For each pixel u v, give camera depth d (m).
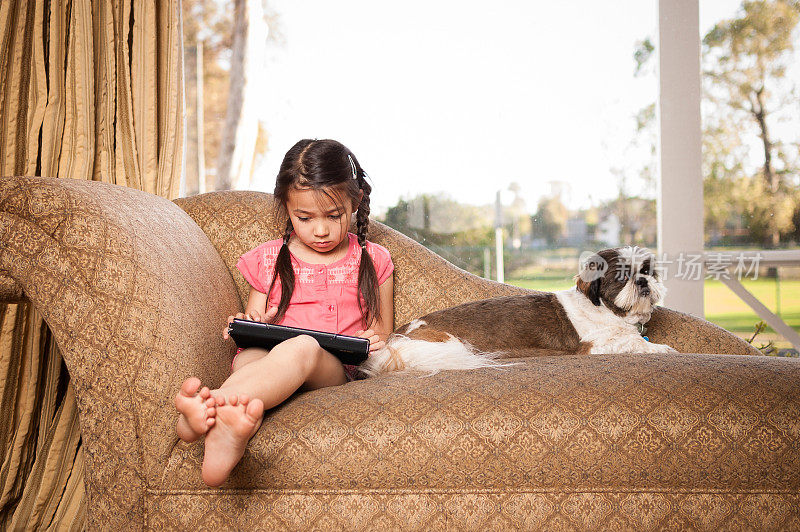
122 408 1.36
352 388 1.48
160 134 2.66
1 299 1.44
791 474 1.31
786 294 3.25
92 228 1.42
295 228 1.91
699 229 3.29
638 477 1.31
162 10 2.66
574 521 1.31
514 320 2.10
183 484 1.33
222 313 1.83
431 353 1.82
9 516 2.16
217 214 2.30
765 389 1.37
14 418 2.21
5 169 2.44
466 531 1.31
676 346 2.11
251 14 4.00
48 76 2.51
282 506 1.32
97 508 1.35
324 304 1.98
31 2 2.50
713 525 1.31
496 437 1.32
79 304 1.38
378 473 1.31
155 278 1.48
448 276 2.35
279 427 1.34
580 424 1.32
